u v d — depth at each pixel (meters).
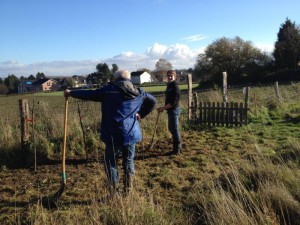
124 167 3.77
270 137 6.58
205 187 3.90
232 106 7.83
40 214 3.26
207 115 8.14
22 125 5.48
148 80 76.06
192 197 3.64
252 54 39.91
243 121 7.77
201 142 6.43
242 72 40.25
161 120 7.42
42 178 4.58
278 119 8.51
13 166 5.22
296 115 8.57
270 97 11.48
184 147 6.06
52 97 35.34
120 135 3.59
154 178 4.36
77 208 3.52
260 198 3.35
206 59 41.81
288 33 38.59
